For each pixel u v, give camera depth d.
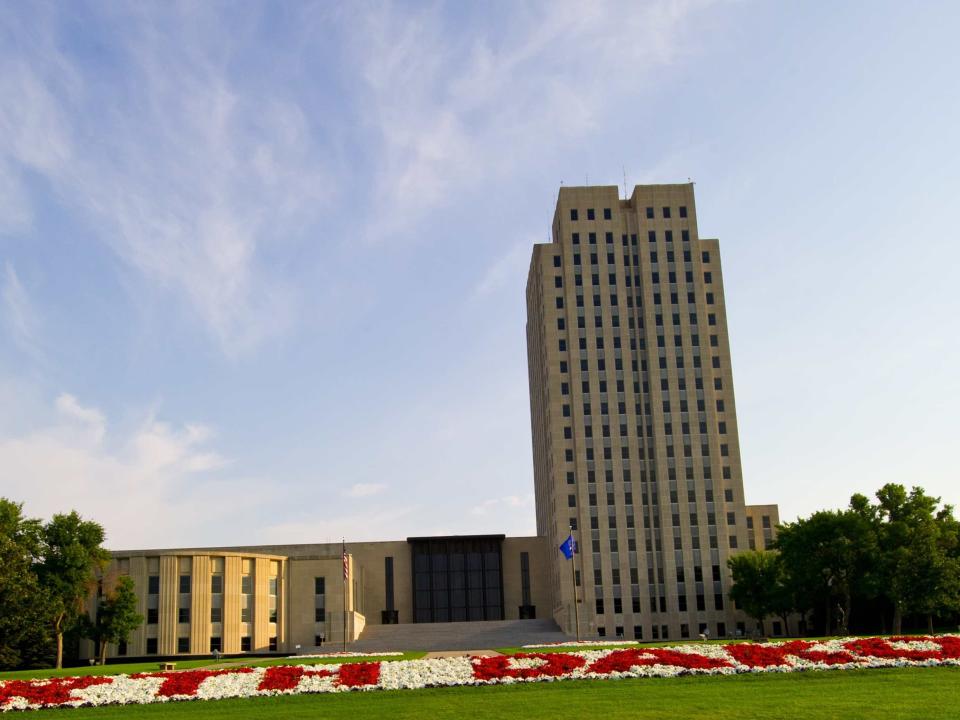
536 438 192.50
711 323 161.12
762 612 128.88
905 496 103.25
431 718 33.69
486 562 165.50
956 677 40.50
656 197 165.38
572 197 165.12
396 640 131.75
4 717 38.50
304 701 40.28
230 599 124.88
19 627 91.62
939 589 90.62
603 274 162.25
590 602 147.38
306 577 133.38
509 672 44.00
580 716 32.91
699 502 152.38
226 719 35.81
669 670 43.44
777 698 36.09
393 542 166.25
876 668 43.03
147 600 122.56
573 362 158.50
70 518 101.62
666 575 149.25
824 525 105.31
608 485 153.25
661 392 156.88
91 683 45.44
